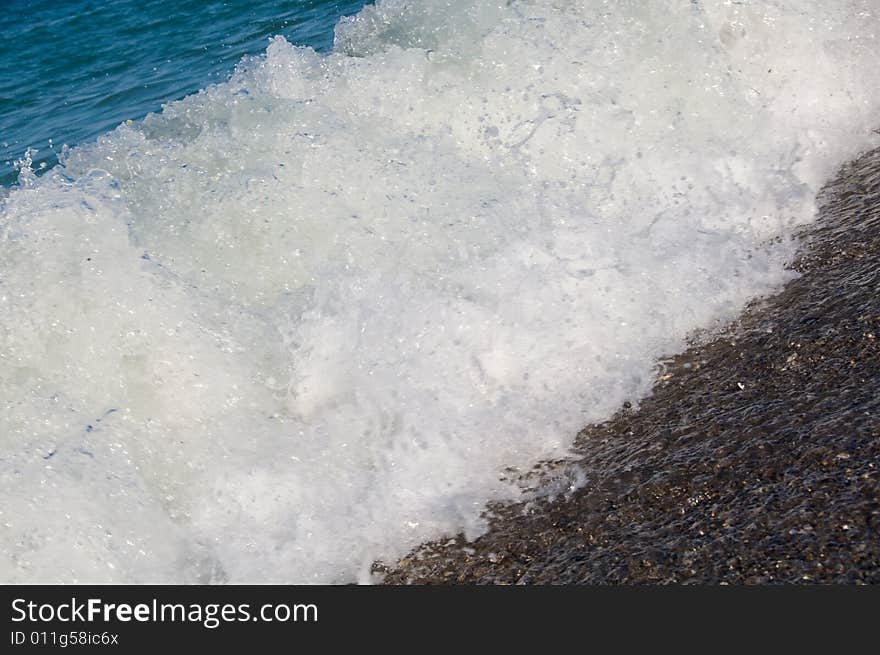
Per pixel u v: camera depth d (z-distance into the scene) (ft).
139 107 23.38
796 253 13.15
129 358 11.55
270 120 15.01
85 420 11.01
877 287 11.89
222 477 10.73
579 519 9.79
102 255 12.20
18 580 9.54
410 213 13.52
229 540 10.18
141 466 10.75
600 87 15.71
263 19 28.17
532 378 11.71
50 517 9.89
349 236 13.25
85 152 14.53
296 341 12.07
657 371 11.63
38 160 20.31
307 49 16.38
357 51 17.51
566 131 14.99
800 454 9.62
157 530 10.19
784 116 16.22
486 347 11.95
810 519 8.86
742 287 12.65
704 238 13.53
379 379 11.68
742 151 15.42
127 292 11.91
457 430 11.16
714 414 10.65
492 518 10.08
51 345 11.48
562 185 14.40
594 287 12.65
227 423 11.30
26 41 31.07
